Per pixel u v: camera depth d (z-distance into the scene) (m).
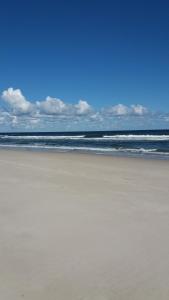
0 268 4.37
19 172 13.59
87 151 29.80
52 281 4.01
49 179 11.57
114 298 3.64
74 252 4.88
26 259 4.65
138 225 6.11
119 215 6.79
